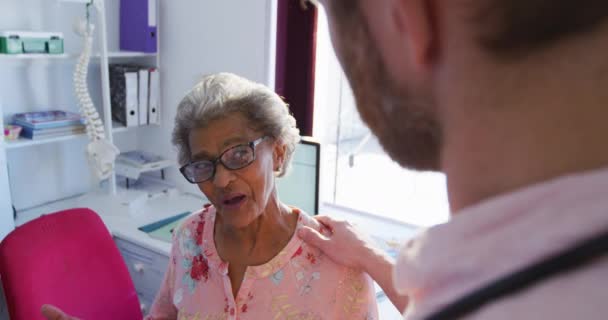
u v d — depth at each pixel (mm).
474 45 268
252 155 1151
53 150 2645
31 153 2557
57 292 1625
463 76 278
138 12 2646
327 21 371
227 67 2514
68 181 2738
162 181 2887
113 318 1765
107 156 2467
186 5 2592
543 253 240
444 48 286
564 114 250
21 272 1544
